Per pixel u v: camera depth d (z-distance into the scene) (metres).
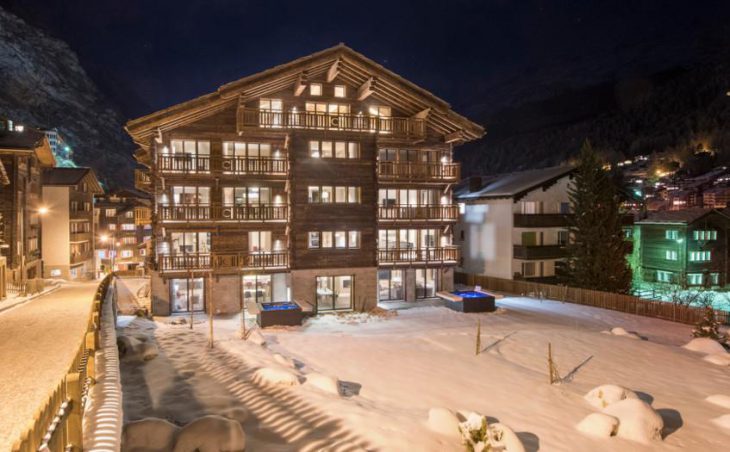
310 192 32.50
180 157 30.25
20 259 41.03
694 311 30.05
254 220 31.66
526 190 43.09
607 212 40.69
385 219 34.25
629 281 41.28
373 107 34.59
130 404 11.38
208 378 13.74
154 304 30.45
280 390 12.71
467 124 34.47
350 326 28.03
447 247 35.47
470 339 22.55
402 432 10.77
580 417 13.41
